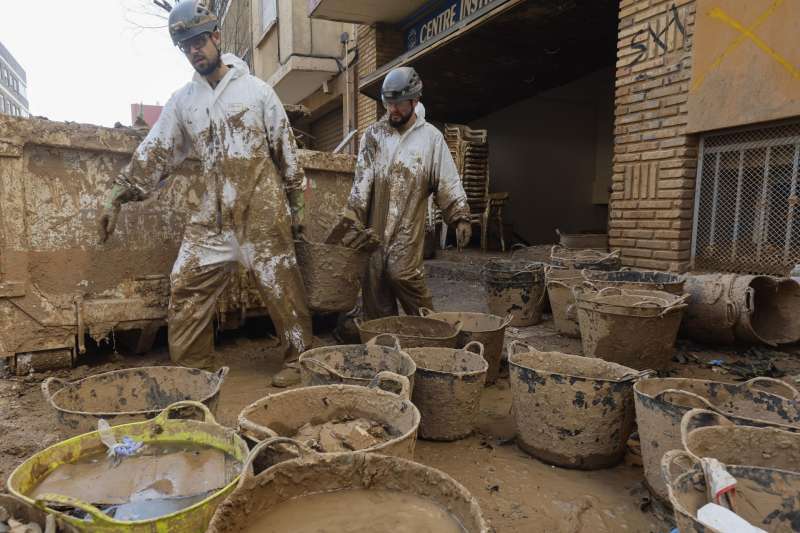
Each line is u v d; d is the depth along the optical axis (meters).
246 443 1.87
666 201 5.55
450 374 2.75
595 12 7.63
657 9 5.50
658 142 5.59
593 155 13.59
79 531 1.44
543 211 13.16
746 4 4.75
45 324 3.77
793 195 4.80
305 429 2.17
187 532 1.51
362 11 10.01
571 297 4.76
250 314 4.65
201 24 3.29
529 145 12.86
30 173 3.67
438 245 11.32
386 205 4.20
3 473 2.45
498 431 3.07
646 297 3.98
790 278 4.38
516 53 9.29
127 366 4.10
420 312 4.08
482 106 12.39
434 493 1.57
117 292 4.02
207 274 3.65
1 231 3.57
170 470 1.82
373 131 4.28
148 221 4.10
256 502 1.49
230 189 3.54
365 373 2.96
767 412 2.34
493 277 5.34
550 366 2.98
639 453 2.79
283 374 3.70
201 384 2.58
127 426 1.99
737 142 5.12
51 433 2.88
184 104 3.54
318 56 11.92
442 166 4.18
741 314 4.25
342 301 3.81
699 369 4.04
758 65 4.71
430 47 8.77
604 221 13.65
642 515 2.25
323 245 3.68
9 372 3.87
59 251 3.79
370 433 2.09
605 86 12.91
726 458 1.88
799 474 1.61
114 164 3.96
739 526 1.38
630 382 2.52
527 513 2.26
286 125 3.67
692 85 5.23
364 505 1.56
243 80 3.53
